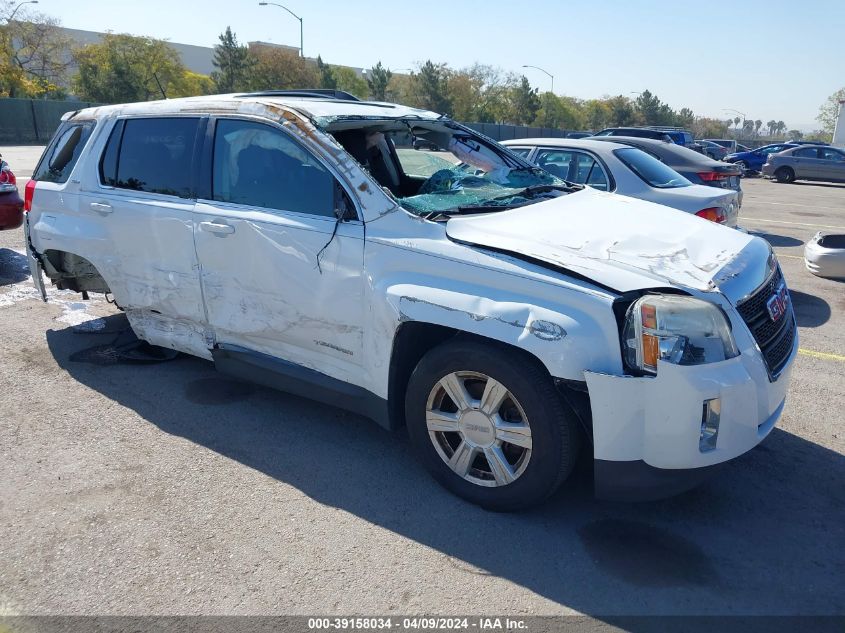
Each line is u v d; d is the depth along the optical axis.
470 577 2.76
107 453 3.68
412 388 3.28
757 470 3.64
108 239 4.44
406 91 69.75
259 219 3.65
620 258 3.00
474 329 2.91
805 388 4.78
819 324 6.34
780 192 21.08
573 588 2.71
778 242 11.07
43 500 3.23
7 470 3.48
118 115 4.50
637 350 2.70
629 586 2.73
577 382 2.74
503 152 4.83
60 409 4.19
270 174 3.69
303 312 3.58
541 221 3.43
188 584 2.69
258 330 3.83
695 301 2.75
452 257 3.05
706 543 3.01
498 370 2.93
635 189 7.06
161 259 4.17
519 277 2.89
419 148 4.93
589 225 3.46
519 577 2.77
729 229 3.77
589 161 7.36
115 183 4.44
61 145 4.91
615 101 102.38
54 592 2.64
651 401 2.70
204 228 3.88
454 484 3.28
